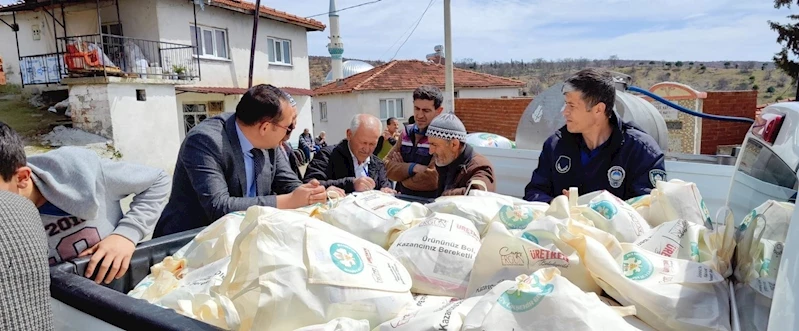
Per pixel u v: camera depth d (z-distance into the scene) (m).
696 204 1.71
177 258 1.79
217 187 2.37
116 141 14.28
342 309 1.17
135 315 1.21
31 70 16.83
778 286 0.89
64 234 1.81
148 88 15.09
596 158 2.56
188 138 2.48
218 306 1.24
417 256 1.46
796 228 0.91
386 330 1.11
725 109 12.99
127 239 1.84
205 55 17.25
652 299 1.13
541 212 1.66
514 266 1.30
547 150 2.82
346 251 1.29
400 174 3.76
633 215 1.63
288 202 2.29
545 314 0.98
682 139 10.85
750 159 1.71
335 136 24.58
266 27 19.59
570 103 2.49
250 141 2.55
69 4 15.76
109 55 15.47
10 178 1.53
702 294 1.18
